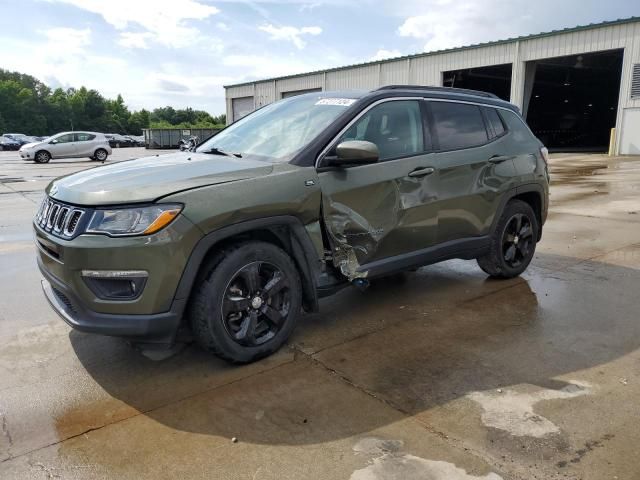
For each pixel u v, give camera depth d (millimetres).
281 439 2588
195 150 4293
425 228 4133
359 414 2799
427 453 2461
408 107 4164
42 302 4602
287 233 3465
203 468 2379
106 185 3059
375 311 4332
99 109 114000
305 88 36094
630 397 2949
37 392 3057
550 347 3613
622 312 4266
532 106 46250
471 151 4488
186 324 3307
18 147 53156
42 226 3264
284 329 3477
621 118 24266
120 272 2840
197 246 2971
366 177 3707
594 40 23812
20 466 2400
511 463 2383
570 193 11680
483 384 3107
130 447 2539
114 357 3502
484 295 4711
